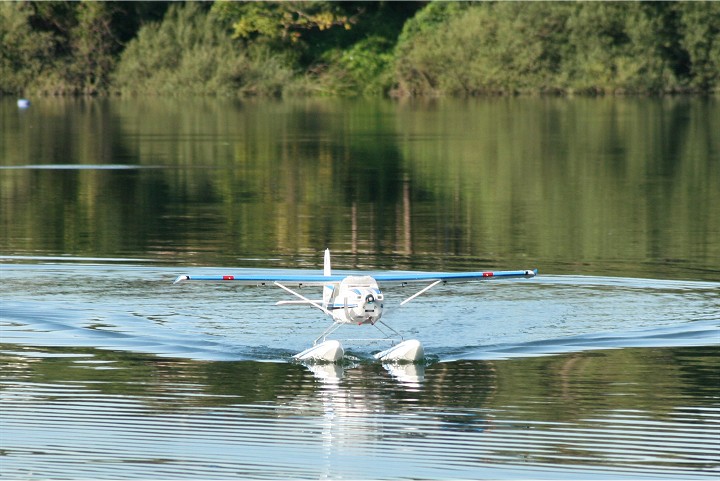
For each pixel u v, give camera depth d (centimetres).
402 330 5328
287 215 9156
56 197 10244
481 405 4159
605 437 3816
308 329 5378
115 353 4912
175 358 4838
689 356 4806
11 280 6456
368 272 6625
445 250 7462
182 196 10338
